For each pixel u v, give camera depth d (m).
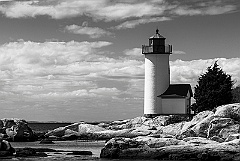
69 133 85.31
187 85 88.50
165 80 88.88
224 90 80.81
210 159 47.12
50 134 86.50
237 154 47.03
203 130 61.69
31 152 54.62
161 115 86.88
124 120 88.31
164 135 67.81
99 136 81.12
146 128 79.44
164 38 89.56
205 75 82.69
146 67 90.00
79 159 50.88
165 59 89.00
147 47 89.50
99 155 55.25
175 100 87.19
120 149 51.28
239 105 64.00
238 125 58.84
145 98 89.94
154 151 49.84
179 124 74.81
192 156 48.03
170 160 48.62
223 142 53.56
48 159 50.91
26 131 79.56
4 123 78.69
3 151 53.00
